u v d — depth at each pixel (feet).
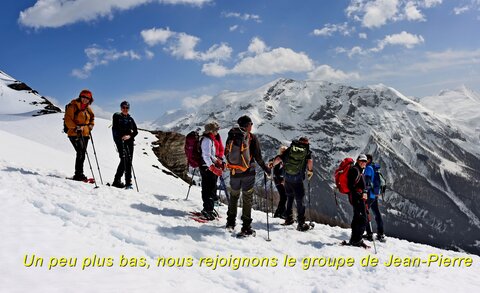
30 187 35.09
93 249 22.16
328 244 34.53
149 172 107.76
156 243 26.07
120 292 17.17
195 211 38.68
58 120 153.28
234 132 32.78
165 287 18.98
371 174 39.06
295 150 39.04
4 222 23.59
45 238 22.16
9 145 68.28
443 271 29.32
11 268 17.43
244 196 33.04
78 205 31.78
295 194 39.27
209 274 23.16
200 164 36.76
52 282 16.84
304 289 22.95
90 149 117.08
